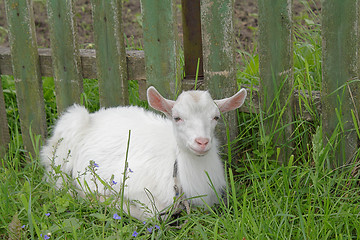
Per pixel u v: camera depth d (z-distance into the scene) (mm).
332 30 3357
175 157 3492
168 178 3471
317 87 4035
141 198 3529
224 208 3307
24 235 3104
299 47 4438
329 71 3463
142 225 3348
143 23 3869
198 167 3400
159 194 3488
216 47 3709
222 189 3564
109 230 3293
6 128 4621
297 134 3805
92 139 3852
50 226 3250
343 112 3508
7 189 3592
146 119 3867
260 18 3549
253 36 5973
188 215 3285
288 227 3115
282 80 3617
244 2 6844
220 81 3783
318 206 3318
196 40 3971
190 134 3168
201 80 4004
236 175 3795
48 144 4125
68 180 3662
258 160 3801
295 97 3754
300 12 6250
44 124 4520
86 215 3328
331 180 3406
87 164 3818
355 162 3510
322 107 3576
